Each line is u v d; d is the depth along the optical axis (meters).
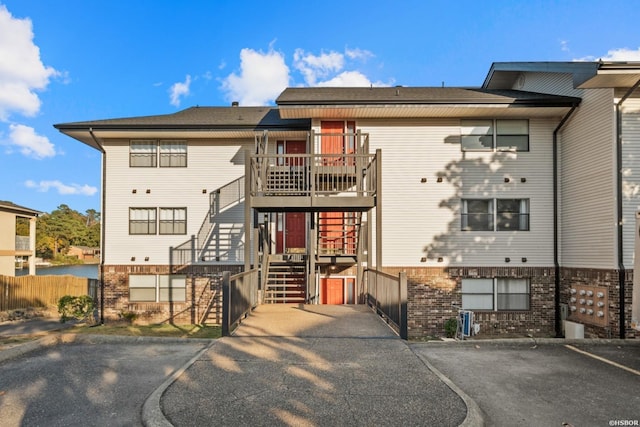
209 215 14.77
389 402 4.08
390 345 6.20
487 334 13.09
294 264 13.38
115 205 14.81
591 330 11.52
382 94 13.68
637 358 6.04
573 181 12.62
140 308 14.63
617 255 10.67
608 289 10.91
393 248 13.42
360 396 4.22
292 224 14.62
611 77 10.05
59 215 66.88
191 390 4.36
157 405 3.95
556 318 13.11
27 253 24.94
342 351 5.87
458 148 13.52
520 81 15.17
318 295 13.62
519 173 13.44
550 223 13.34
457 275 13.31
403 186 13.51
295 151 14.99
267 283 12.48
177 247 14.77
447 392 4.35
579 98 12.23
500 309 13.33
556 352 6.35
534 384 4.88
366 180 12.02
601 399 4.42
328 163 13.15
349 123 13.63
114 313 14.70
